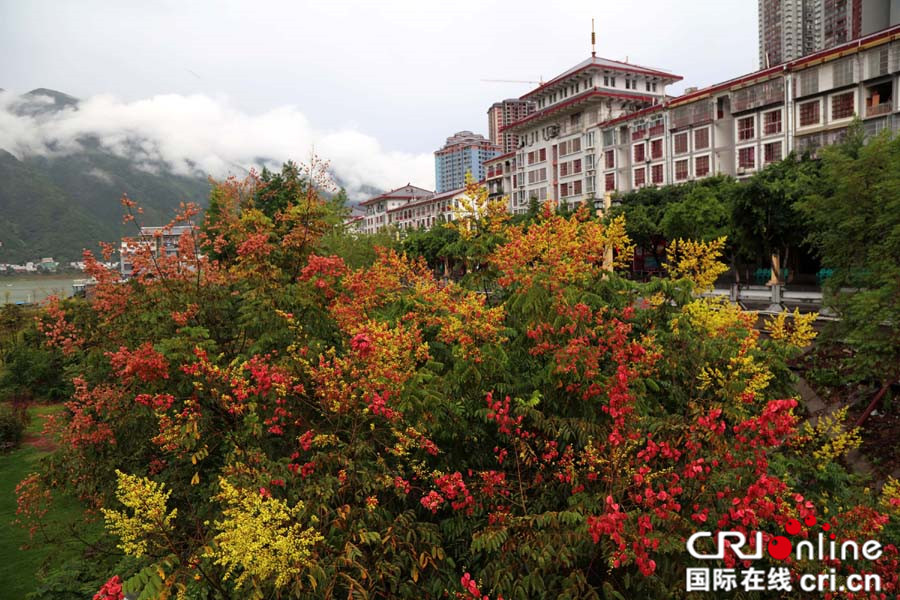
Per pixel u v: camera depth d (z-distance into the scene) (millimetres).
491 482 4637
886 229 10703
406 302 6578
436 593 4438
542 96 57562
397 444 4789
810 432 6578
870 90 30125
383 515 4676
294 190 17656
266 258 7000
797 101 33062
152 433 6676
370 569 4379
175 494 6348
